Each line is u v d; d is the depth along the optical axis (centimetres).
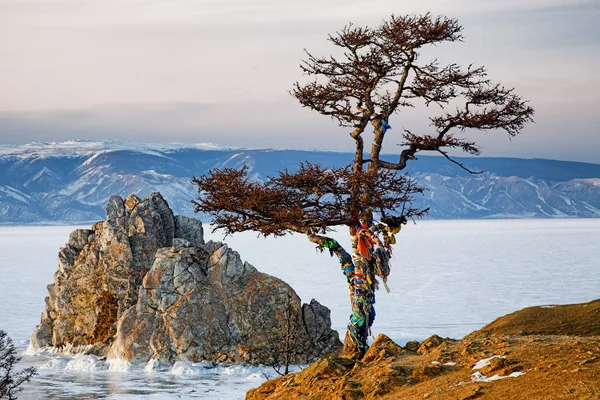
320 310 4044
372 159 2530
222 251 4134
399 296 8650
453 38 2536
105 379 3528
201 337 3900
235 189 2412
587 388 1177
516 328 2723
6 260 16725
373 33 2547
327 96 2517
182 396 3105
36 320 6606
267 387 1780
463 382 1392
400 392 1462
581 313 2747
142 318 4025
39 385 3369
